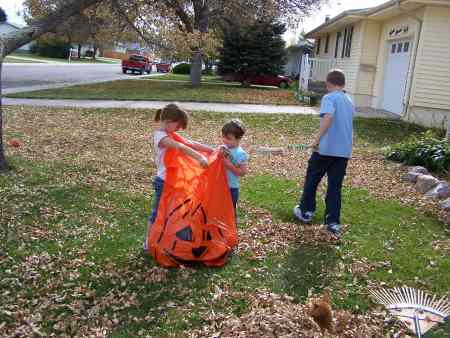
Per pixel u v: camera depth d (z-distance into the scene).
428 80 15.35
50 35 16.31
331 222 5.43
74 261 4.67
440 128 14.71
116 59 94.50
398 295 4.00
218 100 19.70
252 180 7.92
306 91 22.11
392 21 18.59
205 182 4.60
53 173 7.77
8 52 7.51
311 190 5.69
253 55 33.53
